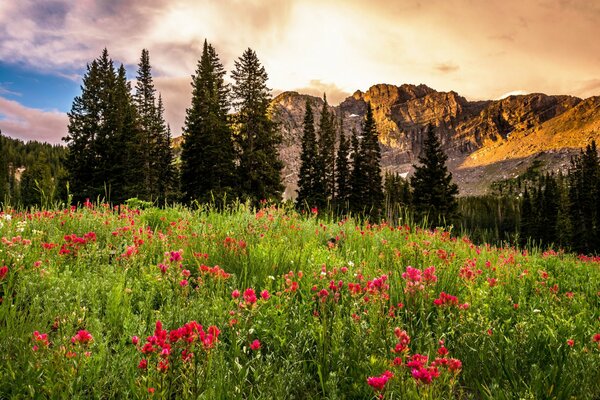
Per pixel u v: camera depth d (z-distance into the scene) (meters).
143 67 49.25
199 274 4.81
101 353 2.80
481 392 2.93
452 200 45.19
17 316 3.35
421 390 2.41
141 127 47.06
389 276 4.70
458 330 3.55
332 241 7.61
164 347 2.40
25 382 2.47
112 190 39.78
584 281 6.93
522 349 3.42
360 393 2.81
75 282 4.05
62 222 6.82
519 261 8.09
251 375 2.98
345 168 55.47
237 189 37.38
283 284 4.29
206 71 44.44
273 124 40.78
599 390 2.84
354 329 3.44
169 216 8.79
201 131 37.09
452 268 5.43
